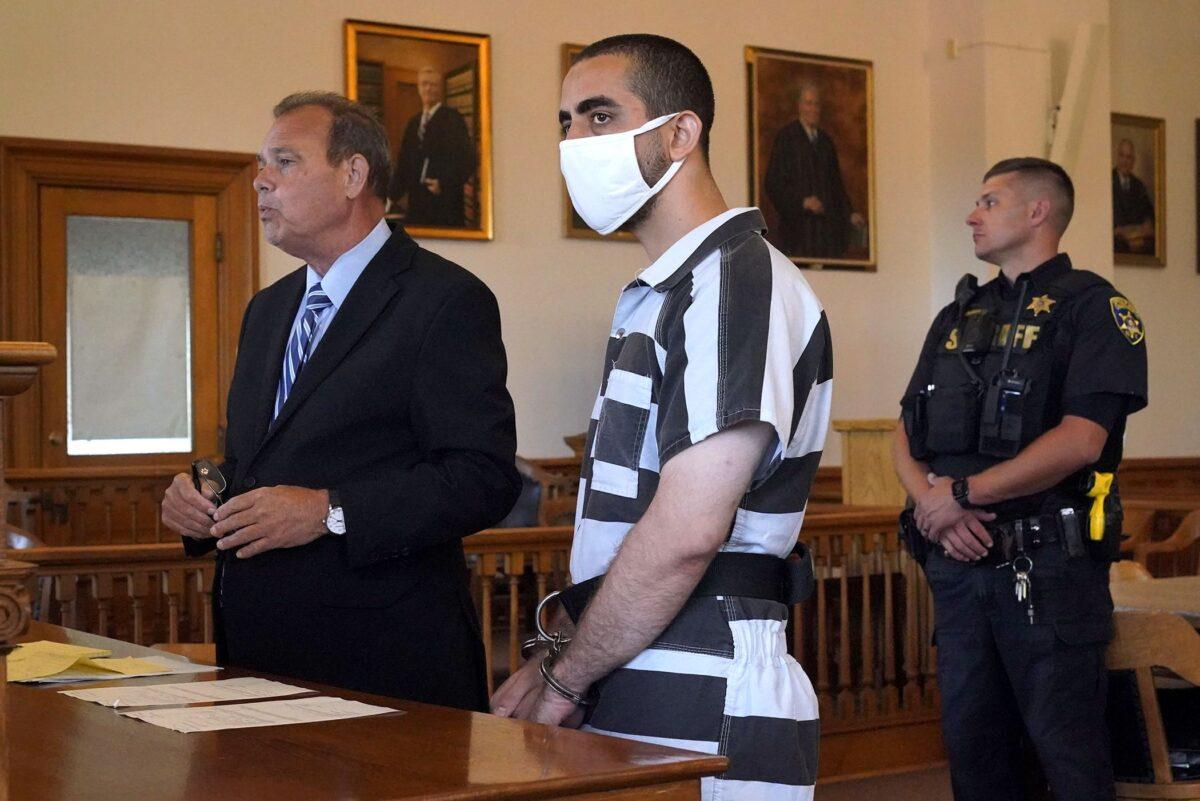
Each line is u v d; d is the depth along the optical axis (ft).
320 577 8.02
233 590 8.22
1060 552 10.12
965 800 10.58
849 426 23.98
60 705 5.76
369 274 8.58
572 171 6.37
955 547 10.41
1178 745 10.11
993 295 11.17
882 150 33.58
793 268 6.28
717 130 31.53
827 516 15.83
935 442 10.98
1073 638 9.99
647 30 30.86
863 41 33.42
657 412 6.03
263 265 27.53
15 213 25.44
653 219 6.38
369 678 8.05
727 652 5.87
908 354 33.76
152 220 26.76
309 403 8.35
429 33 28.45
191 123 26.66
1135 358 10.30
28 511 21.81
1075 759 9.91
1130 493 34.78
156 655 7.66
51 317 25.96
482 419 8.30
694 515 5.64
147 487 22.66
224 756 4.65
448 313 8.44
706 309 5.86
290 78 27.43
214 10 26.84
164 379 27.02
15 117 25.31
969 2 33.04
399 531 7.91
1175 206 37.01
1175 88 37.14
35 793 4.13
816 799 15.56
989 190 11.11
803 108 32.42
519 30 29.55
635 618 5.78
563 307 29.96
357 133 8.73
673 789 4.50
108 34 26.02
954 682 10.57
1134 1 36.47
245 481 8.39
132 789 4.17
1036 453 10.14
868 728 15.87
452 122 28.68
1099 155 34.01
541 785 4.21
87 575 12.21
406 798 4.02
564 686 6.06
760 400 5.63
